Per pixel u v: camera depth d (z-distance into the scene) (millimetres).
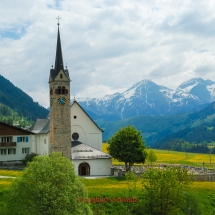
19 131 113562
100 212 60469
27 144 114562
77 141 107375
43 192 43938
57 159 47594
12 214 43812
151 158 120312
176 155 181250
